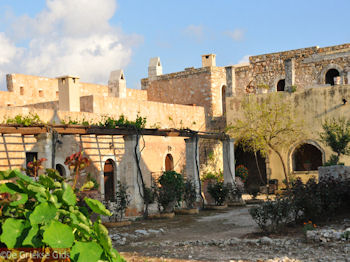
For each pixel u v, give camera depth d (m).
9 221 2.78
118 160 20.41
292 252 8.88
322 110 25.09
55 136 13.12
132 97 32.22
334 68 29.03
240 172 26.97
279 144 26.31
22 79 27.41
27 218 2.84
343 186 13.23
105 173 19.81
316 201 11.99
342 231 9.80
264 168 30.17
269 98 26.77
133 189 16.66
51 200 2.89
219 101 31.09
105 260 2.94
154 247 10.45
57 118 17.52
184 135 19.44
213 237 11.66
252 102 27.25
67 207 3.03
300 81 30.50
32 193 2.98
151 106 24.06
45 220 2.77
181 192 17.86
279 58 31.59
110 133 15.56
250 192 23.25
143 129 16.97
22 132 12.66
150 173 23.08
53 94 29.30
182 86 32.00
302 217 12.80
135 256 9.30
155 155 23.66
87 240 3.06
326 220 12.22
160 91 33.28
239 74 33.47
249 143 26.66
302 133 25.62
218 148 29.03
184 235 12.41
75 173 3.68
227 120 28.06
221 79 31.34
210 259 8.62
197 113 27.83
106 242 2.92
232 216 16.50
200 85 31.06
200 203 20.00
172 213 17.06
